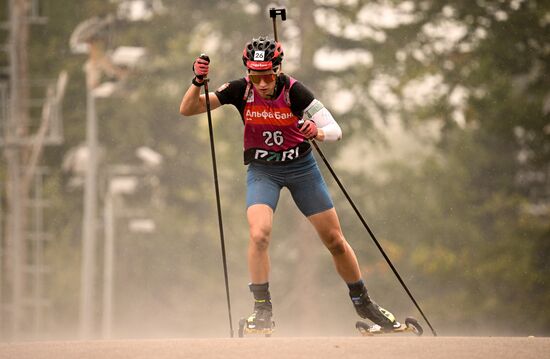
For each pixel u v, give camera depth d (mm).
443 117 109000
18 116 94938
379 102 114500
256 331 25859
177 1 121062
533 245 107562
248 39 117250
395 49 111188
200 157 119250
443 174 113812
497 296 108562
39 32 121000
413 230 114250
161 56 119688
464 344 22297
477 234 111875
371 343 22312
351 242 115125
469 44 111750
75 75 119375
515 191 115188
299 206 25922
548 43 110000
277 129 24812
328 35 113688
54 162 119688
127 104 118062
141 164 119500
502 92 106938
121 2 123312
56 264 117125
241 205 118500
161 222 117688
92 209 80438
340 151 116812
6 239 113875
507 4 110812
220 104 24953
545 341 23000
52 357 21375
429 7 111500
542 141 110188
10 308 108875
